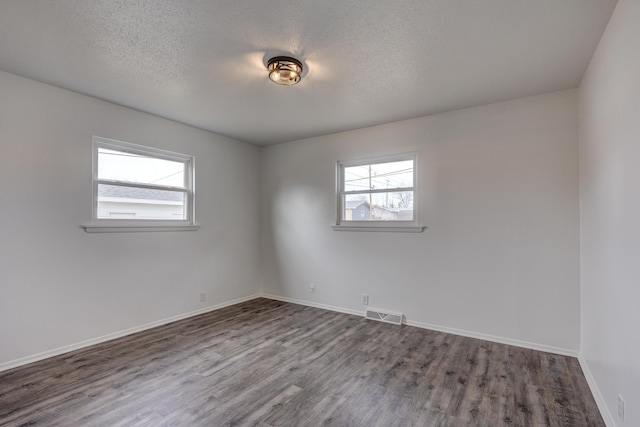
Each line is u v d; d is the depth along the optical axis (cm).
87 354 281
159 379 238
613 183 182
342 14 182
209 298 416
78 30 197
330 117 360
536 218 296
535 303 295
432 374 247
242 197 466
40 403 205
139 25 192
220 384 232
